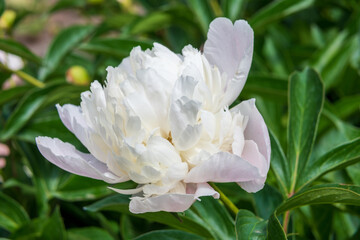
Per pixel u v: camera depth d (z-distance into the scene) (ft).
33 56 3.13
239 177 2.07
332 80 3.16
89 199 2.84
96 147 2.16
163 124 2.13
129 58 2.27
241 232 2.19
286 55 3.42
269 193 2.51
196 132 2.10
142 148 2.09
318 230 2.64
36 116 3.15
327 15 4.05
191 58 2.16
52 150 2.13
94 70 3.34
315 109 2.47
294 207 2.23
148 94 2.11
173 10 3.29
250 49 2.14
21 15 3.77
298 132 2.45
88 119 2.20
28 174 3.46
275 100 2.99
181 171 2.10
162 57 2.17
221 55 2.23
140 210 2.10
